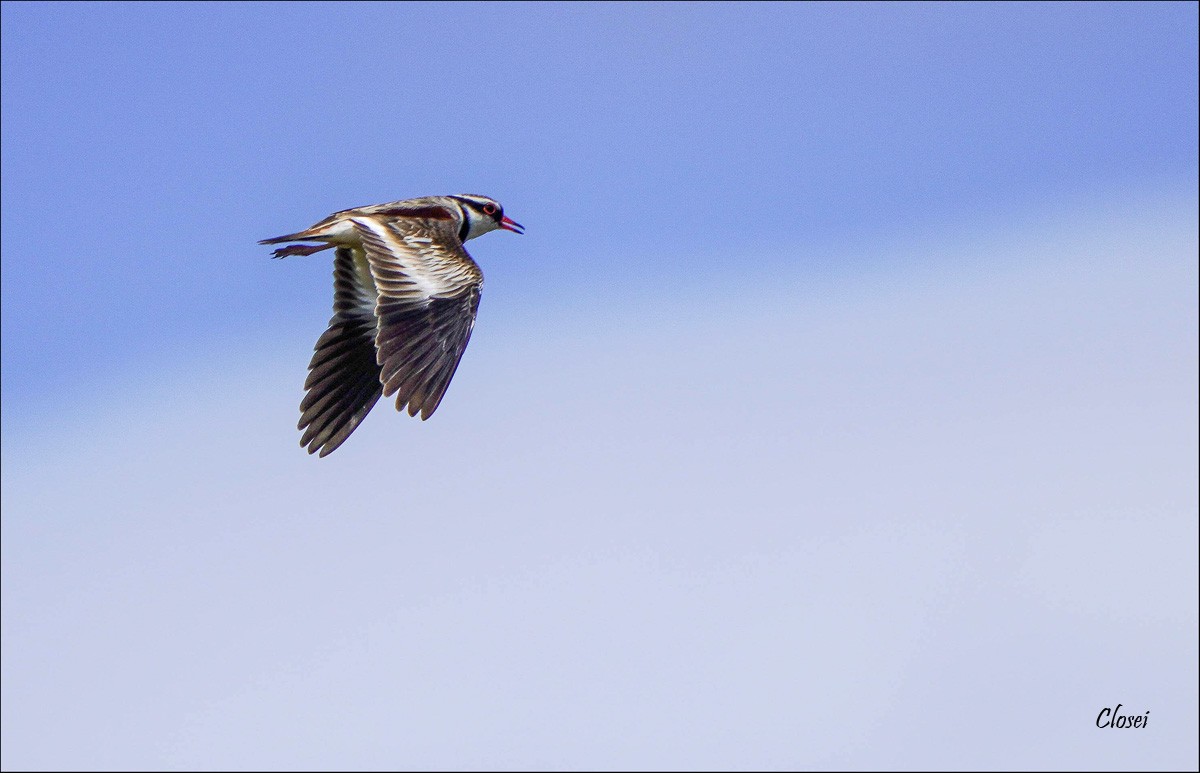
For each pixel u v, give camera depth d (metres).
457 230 16.62
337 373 16.19
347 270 16.59
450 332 14.66
